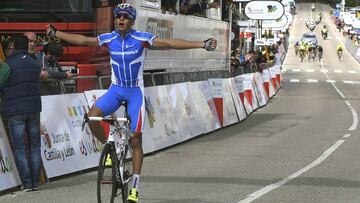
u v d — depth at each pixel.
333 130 15.16
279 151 11.59
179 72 14.37
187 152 11.45
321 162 10.34
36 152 7.84
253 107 20.45
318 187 8.23
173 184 8.38
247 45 35.94
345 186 8.32
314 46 68.38
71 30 11.62
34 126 7.82
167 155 11.06
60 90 9.32
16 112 7.66
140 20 12.00
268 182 8.58
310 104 23.69
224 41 19.25
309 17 135.75
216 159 10.61
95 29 11.69
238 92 18.31
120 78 6.54
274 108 21.91
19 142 7.72
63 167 8.74
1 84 7.62
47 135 8.57
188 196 7.61
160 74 12.99
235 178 8.86
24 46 7.82
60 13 11.62
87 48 11.62
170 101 12.59
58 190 7.87
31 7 11.65
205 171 9.43
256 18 30.23
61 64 11.63
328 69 56.94
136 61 6.50
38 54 9.38
